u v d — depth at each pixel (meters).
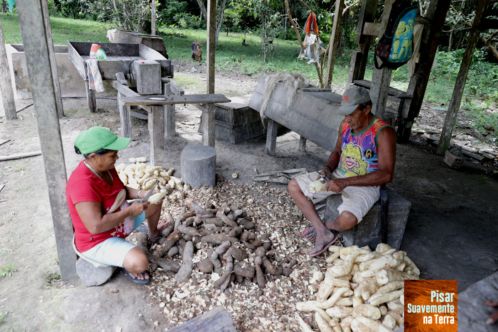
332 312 2.60
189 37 19.05
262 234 3.53
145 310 2.64
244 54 15.38
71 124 6.36
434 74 13.55
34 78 2.33
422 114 8.89
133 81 5.89
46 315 2.57
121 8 15.27
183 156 4.32
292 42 20.44
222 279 2.87
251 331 2.52
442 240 3.86
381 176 3.02
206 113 4.71
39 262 3.12
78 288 2.82
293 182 3.42
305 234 3.54
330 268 2.91
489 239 3.94
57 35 15.64
